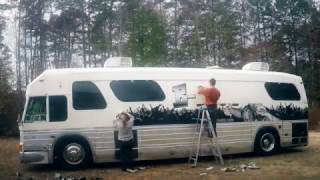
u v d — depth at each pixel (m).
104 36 44.09
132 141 12.60
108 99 12.80
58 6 45.53
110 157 12.66
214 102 13.40
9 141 22.47
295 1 49.03
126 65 13.64
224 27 44.84
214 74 14.19
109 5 44.28
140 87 13.16
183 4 45.66
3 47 44.50
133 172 12.12
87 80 12.78
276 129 14.99
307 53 48.06
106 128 12.66
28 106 12.48
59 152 12.44
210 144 13.61
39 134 12.34
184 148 13.40
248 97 14.56
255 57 44.28
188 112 13.52
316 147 17.30
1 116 26.66
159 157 13.12
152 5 42.41
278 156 14.71
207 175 11.59
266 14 49.88
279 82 15.32
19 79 40.59
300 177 11.19
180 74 13.70
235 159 14.16
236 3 49.25
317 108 35.12
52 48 46.19
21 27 45.66
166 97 13.33
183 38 43.50
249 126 14.47
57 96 12.55
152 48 28.14
